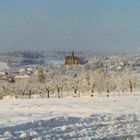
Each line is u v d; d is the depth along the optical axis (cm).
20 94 13550
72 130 2345
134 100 6981
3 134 2109
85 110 4344
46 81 14988
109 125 2616
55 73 18462
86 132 2280
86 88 12950
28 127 2411
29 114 3725
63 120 2806
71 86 13388
